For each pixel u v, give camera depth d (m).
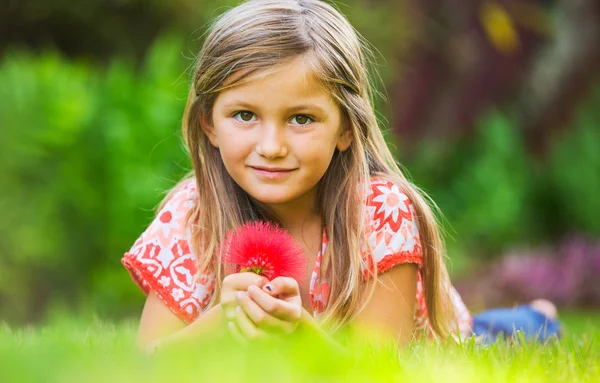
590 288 9.09
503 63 12.61
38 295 7.85
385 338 3.03
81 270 7.92
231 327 2.56
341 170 3.09
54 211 7.68
